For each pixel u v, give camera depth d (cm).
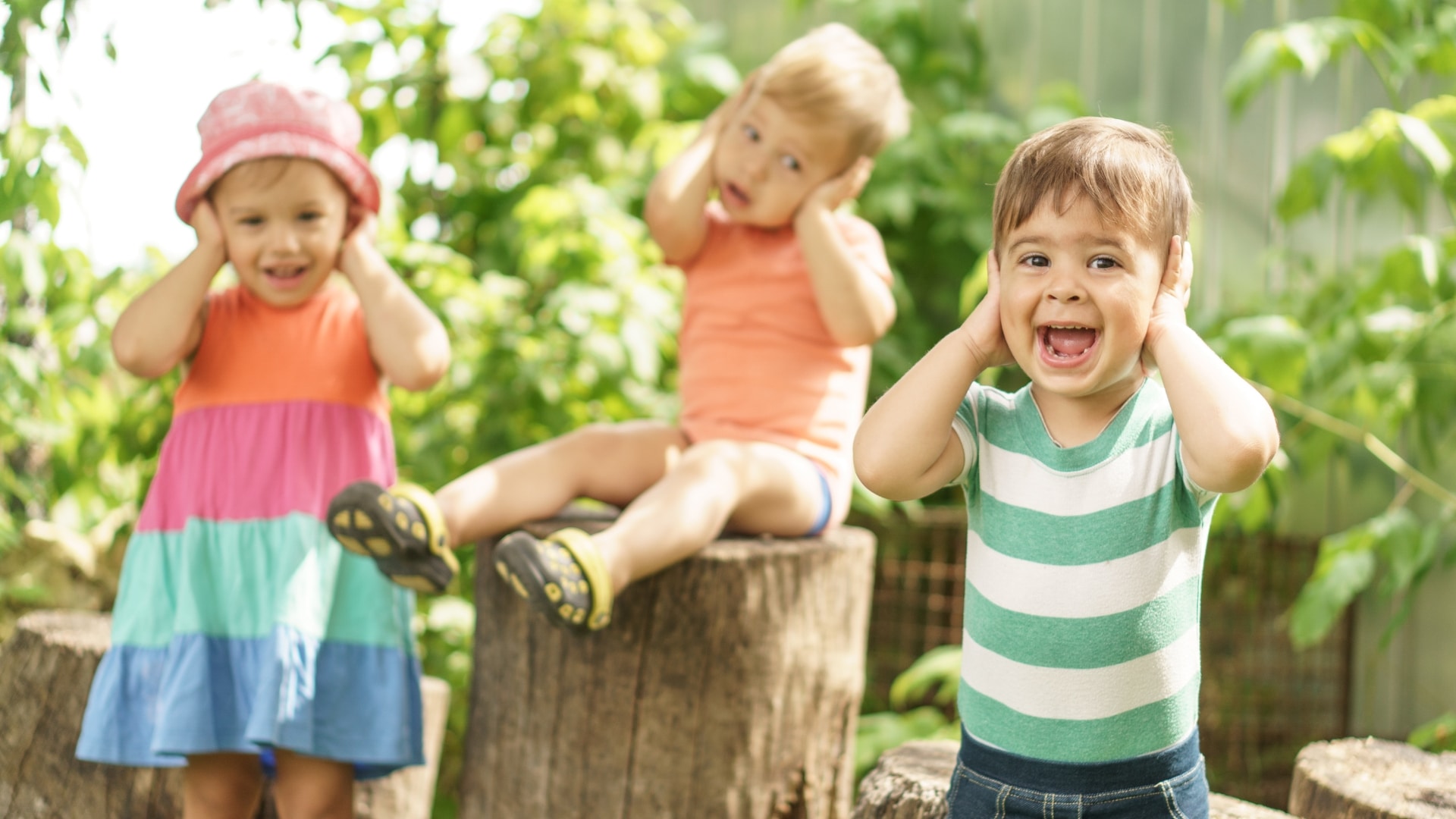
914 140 341
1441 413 249
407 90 321
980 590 121
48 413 243
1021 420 121
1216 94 314
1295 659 296
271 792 191
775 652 188
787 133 196
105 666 169
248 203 167
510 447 278
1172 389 113
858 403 211
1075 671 115
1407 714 278
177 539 171
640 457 198
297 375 173
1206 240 314
